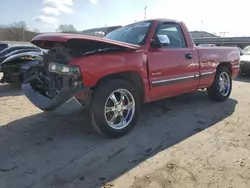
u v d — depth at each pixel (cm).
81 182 272
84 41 343
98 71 347
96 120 359
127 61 376
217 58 544
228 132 400
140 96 417
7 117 477
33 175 286
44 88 396
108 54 361
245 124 432
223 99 577
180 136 388
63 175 286
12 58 766
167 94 454
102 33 535
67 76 344
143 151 340
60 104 344
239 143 359
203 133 398
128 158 322
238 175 280
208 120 456
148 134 394
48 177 282
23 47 1466
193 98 606
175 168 296
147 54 405
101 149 346
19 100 612
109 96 361
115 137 379
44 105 361
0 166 304
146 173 287
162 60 425
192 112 500
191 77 484
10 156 328
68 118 463
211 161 310
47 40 362
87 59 343
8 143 366
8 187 264
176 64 449
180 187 261
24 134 397
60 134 397
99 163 311
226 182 268
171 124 436
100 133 371
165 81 434
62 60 368
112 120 378
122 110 388
